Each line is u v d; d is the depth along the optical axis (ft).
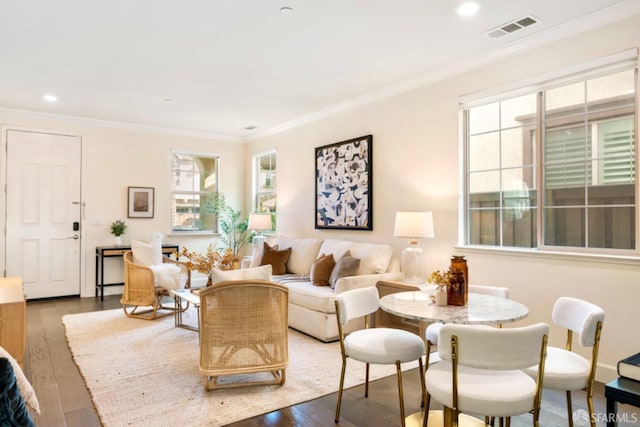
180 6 9.11
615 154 9.93
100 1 8.89
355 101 16.28
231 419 7.80
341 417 7.96
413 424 7.62
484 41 10.98
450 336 5.57
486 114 12.48
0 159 17.65
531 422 7.77
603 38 9.61
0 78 13.79
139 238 20.77
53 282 18.81
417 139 13.97
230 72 13.26
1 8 9.14
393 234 13.87
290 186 20.34
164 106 17.31
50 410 8.14
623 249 9.66
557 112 10.85
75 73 13.33
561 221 10.80
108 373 10.03
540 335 5.47
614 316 9.30
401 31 10.39
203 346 8.89
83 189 19.40
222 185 23.34
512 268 11.19
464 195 12.82
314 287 13.89
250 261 17.89
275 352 9.25
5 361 4.76
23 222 18.17
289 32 10.42
